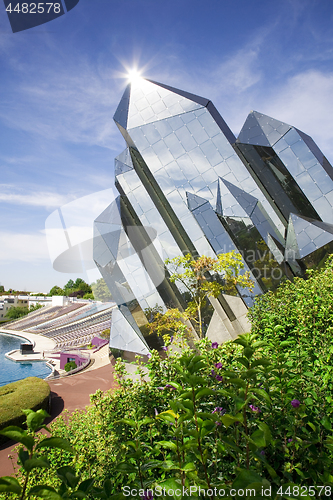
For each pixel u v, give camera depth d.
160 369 3.27
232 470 2.01
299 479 1.91
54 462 4.73
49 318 70.38
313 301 4.63
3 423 10.64
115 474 2.74
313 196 13.13
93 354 29.08
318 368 3.03
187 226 13.41
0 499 2.79
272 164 14.22
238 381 1.71
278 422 2.18
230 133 16.27
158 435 2.71
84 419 6.34
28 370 31.56
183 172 13.86
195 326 12.57
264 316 5.92
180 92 15.12
